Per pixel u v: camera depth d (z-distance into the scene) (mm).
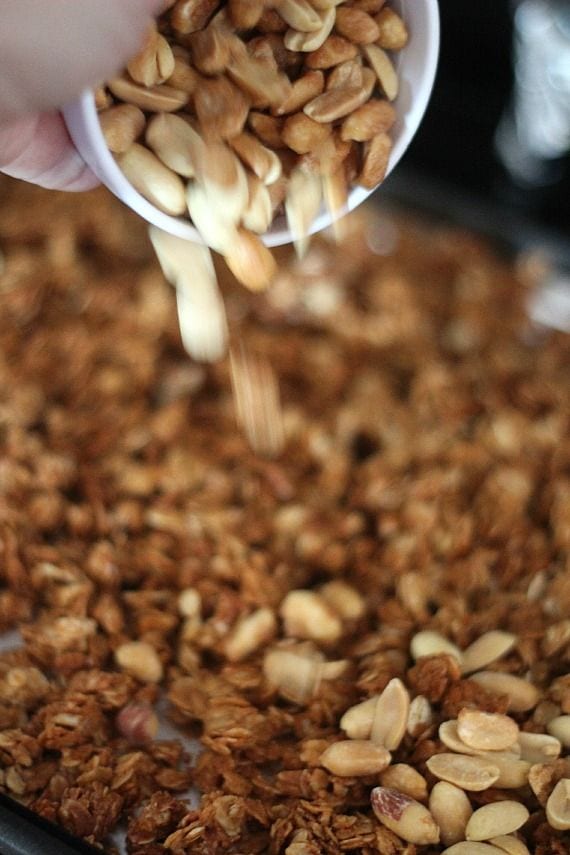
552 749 400
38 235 573
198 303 420
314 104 394
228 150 390
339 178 399
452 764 395
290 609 443
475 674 423
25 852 379
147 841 390
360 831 388
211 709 415
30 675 422
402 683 419
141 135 395
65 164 413
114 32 362
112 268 571
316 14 393
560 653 430
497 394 534
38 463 480
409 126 402
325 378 538
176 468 492
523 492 490
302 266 577
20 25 356
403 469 506
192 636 439
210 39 388
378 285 571
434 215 604
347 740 404
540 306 577
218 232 392
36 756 407
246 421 516
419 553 468
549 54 629
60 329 538
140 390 524
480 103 670
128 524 474
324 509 491
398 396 542
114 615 438
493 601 451
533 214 643
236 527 477
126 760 403
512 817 387
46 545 461
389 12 402
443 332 565
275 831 389
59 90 367
